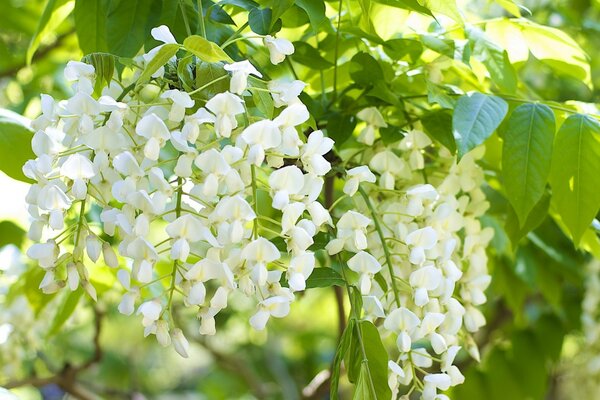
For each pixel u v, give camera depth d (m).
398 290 0.96
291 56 1.04
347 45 1.08
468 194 1.07
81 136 0.89
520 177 0.97
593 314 1.45
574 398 1.60
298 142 0.88
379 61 1.06
